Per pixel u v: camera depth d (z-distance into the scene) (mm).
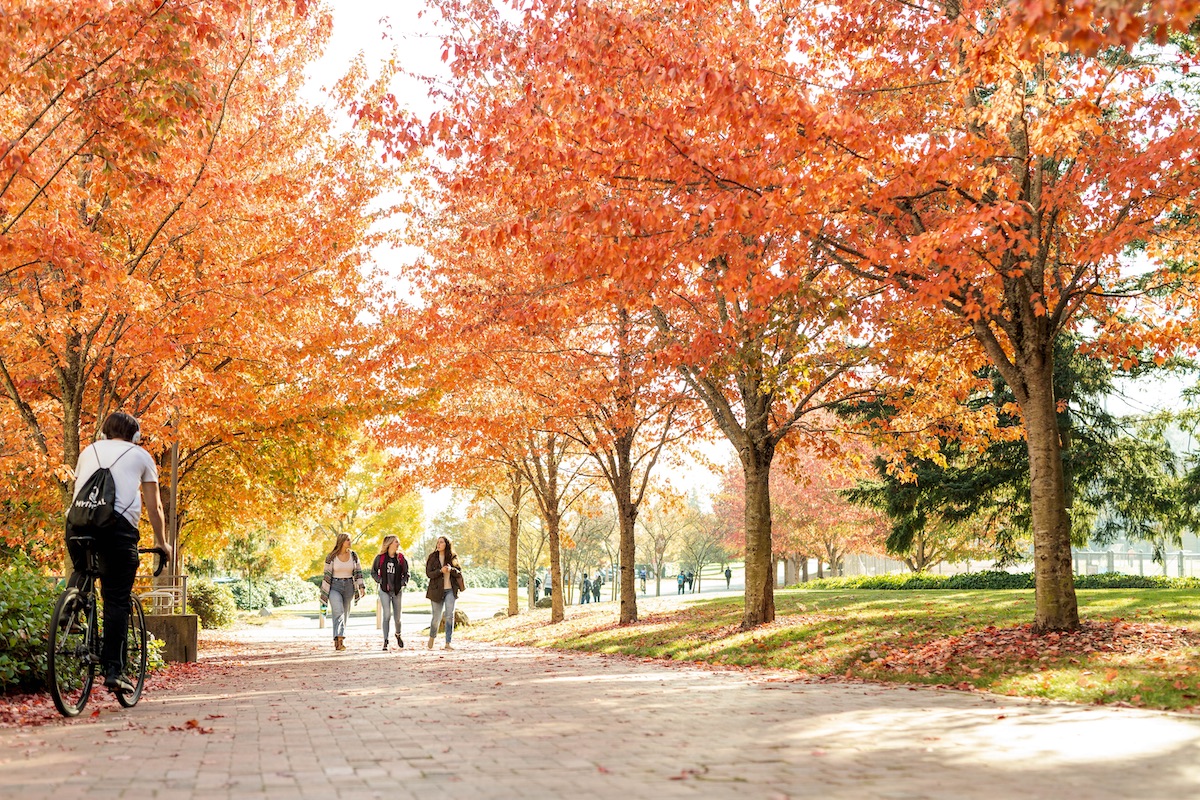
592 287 13789
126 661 7512
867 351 15406
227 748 5434
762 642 14969
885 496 31281
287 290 14562
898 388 17969
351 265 15992
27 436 16406
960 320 13766
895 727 6504
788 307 13000
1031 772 4793
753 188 10570
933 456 18906
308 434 19234
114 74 9578
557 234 13461
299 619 50688
